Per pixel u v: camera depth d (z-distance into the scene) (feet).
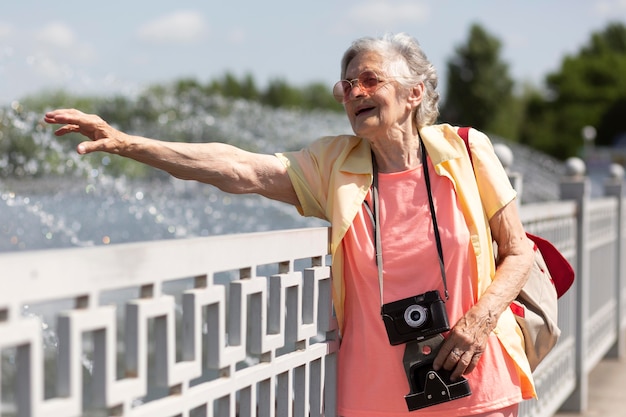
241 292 7.92
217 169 9.30
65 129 8.53
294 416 9.36
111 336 6.18
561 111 285.23
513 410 9.77
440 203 9.38
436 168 9.38
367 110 9.29
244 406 8.23
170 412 6.91
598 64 292.81
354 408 9.66
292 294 9.02
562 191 21.95
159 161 9.02
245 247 7.95
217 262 7.50
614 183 29.35
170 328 6.86
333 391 9.90
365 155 9.70
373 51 9.22
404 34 9.45
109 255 6.13
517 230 9.55
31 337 5.45
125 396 6.33
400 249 9.33
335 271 9.61
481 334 9.05
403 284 9.36
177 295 17.69
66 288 5.75
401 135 9.45
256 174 9.60
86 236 24.29
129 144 8.78
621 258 29.68
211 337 7.59
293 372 9.36
